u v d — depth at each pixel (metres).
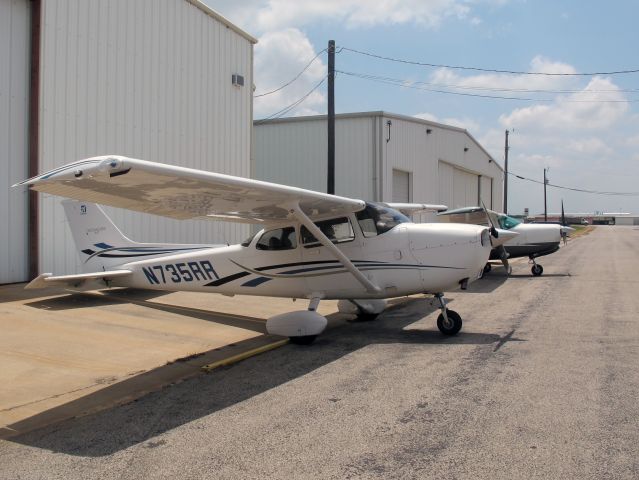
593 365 5.25
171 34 12.52
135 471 3.14
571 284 12.50
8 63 9.34
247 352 6.12
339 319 8.38
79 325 7.10
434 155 28.20
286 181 22.94
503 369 5.16
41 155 9.63
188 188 5.27
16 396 4.57
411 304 9.85
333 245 6.74
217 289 8.10
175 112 12.66
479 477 2.95
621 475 2.94
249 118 15.33
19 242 9.51
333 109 13.54
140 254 8.84
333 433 3.65
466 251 6.74
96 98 10.69
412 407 4.12
